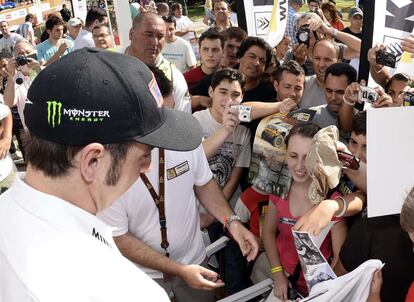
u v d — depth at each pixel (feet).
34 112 2.67
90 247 2.57
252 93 10.73
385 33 8.82
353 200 6.04
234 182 9.00
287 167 6.88
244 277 7.82
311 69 13.93
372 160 5.17
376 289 4.80
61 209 2.64
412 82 8.63
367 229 5.42
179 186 6.14
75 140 2.62
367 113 5.09
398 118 5.07
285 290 6.66
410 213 4.33
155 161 5.91
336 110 8.69
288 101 7.77
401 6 8.64
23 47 15.93
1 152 10.11
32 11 43.50
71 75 2.65
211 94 9.32
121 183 2.91
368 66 9.25
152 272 6.26
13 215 2.67
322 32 13.23
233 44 12.84
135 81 2.81
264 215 7.55
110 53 2.90
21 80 14.57
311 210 5.76
